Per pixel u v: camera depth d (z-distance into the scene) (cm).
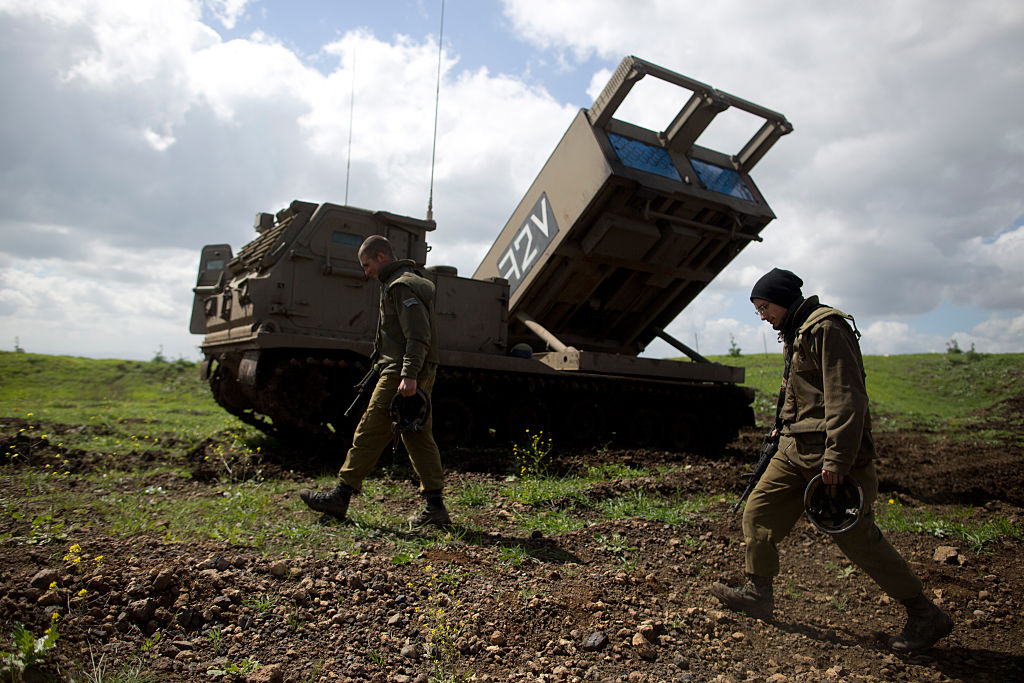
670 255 957
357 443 459
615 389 973
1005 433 1290
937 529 535
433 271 859
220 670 258
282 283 735
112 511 451
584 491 599
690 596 392
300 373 722
